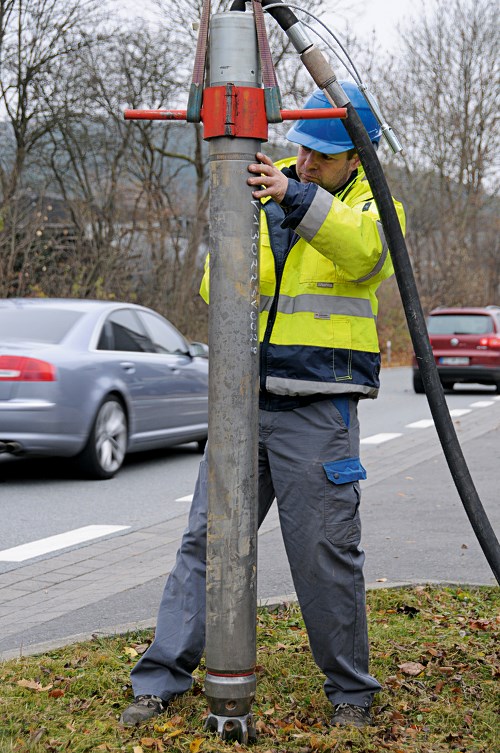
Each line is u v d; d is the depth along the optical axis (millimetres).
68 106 33219
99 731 4082
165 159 36438
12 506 10328
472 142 50625
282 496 4160
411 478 12312
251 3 3814
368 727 4141
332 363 4082
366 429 17750
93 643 5348
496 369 26969
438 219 50656
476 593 6570
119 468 12828
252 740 3953
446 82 49500
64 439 11320
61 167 34188
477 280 52594
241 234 3674
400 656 5129
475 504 4000
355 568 4180
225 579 3814
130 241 32438
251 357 3740
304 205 3715
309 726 4199
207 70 3707
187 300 33406
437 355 27594
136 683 4305
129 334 12773
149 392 12742
